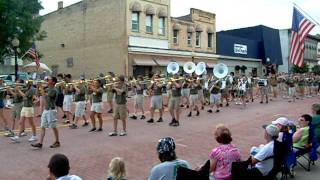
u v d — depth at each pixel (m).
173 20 37.62
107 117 17.30
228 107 21.98
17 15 30.23
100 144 11.37
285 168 7.36
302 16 15.30
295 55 15.38
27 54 30.17
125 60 33.25
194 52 39.84
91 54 36.28
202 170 5.59
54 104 10.73
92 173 8.52
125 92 12.70
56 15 39.59
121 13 33.53
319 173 8.23
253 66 50.88
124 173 5.42
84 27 36.88
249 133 13.33
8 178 8.15
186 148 10.93
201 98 20.33
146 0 34.72
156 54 35.38
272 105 23.56
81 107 14.21
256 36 52.50
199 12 40.72
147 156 10.00
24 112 11.66
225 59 45.28
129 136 12.61
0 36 30.16
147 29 35.19
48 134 12.98
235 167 5.93
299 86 29.67
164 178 5.11
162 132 13.40
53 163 4.63
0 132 13.34
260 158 6.40
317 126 8.91
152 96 15.73
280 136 7.24
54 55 40.09
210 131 13.63
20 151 10.45
